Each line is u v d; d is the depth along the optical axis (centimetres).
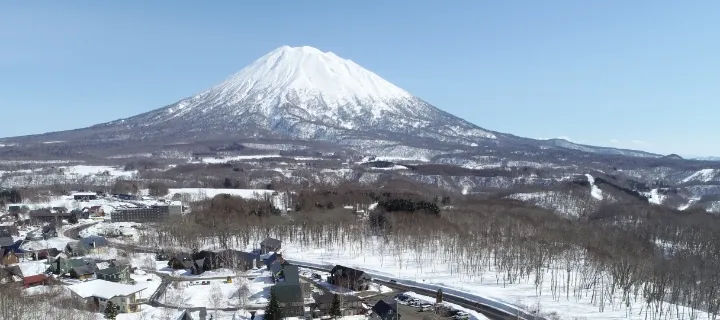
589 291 16500
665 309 14825
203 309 13700
